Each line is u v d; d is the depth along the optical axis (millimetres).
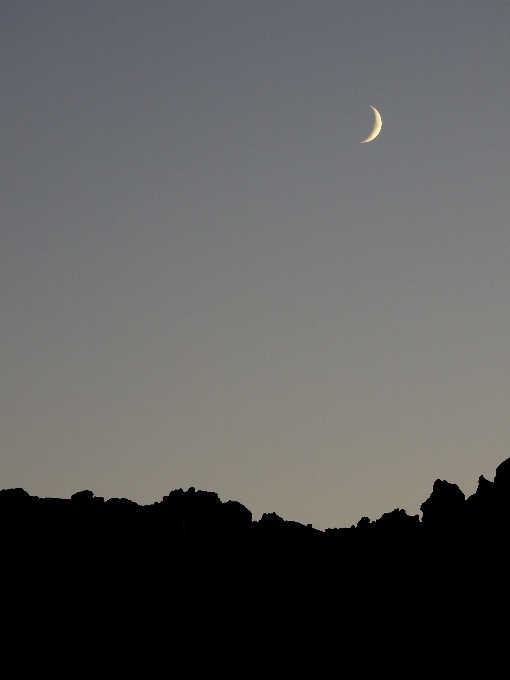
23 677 77500
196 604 90062
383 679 84750
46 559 91875
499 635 90750
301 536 102688
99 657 80438
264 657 85062
